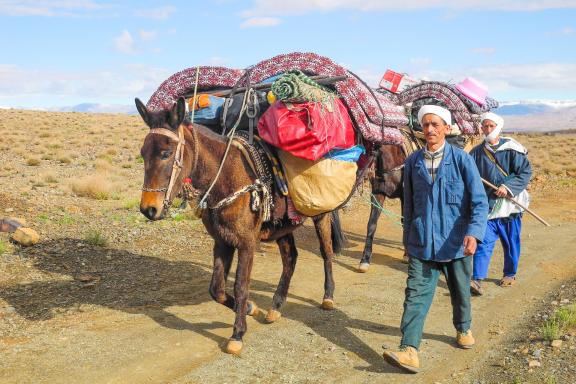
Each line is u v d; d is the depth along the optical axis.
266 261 9.49
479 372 5.42
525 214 14.91
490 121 7.77
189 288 7.86
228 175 5.63
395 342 6.20
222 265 5.97
